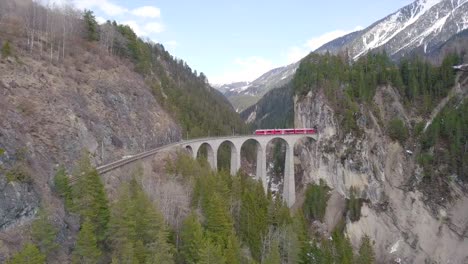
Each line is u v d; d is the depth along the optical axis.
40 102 59.22
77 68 78.38
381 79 113.69
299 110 129.00
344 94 112.94
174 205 52.94
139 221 42.81
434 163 96.50
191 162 71.56
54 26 83.94
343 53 142.75
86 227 36.38
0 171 38.69
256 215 59.06
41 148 51.38
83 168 45.31
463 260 88.12
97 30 99.31
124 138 76.81
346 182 108.75
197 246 43.38
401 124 104.62
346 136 108.94
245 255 52.50
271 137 109.31
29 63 65.62
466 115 96.06
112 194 54.94
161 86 119.81
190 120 119.94
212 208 50.81
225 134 135.88
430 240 94.31
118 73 91.00
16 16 81.06
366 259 62.34
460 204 90.81
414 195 98.25
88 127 67.06
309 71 127.31
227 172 77.25
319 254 57.31
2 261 32.41
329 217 107.50
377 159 105.31
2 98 52.16
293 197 114.56
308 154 122.88
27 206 39.16
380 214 103.19
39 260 31.31
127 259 36.59
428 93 111.81
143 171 64.00
